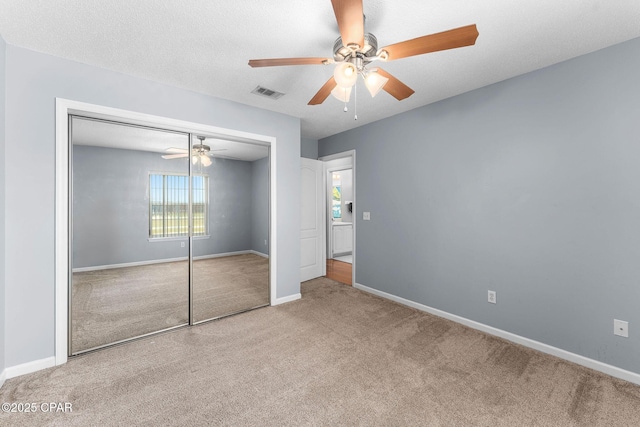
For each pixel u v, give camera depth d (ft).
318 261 15.53
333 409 5.33
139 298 8.92
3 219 6.10
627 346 6.30
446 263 9.81
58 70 6.82
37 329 6.60
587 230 6.83
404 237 11.20
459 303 9.46
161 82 8.32
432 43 4.62
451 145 9.58
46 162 6.68
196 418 5.10
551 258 7.42
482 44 6.39
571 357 7.07
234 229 10.78
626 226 6.29
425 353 7.41
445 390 5.89
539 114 7.57
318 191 15.53
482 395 5.74
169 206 9.27
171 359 7.10
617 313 6.43
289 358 7.14
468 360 7.08
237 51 6.66
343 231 21.85
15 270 6.33
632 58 6.18
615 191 6.42
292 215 11.61
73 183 7.38
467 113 9.13
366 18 5.44
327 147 15.21
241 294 10.93
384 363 6.92
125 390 5.87
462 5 5.10
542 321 7.61
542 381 6.22
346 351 7.50
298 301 11.53
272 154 10.94
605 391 5.88
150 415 5.17
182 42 6.29
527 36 6.07
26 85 6.44
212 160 10.09
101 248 8.05
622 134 6.31
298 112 11.09
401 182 11.27
